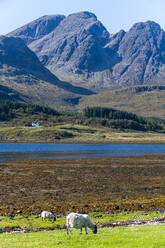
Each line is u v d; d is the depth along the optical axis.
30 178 67.75
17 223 32.22
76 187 57.62
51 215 34.09
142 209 40.53
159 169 87.38
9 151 151.25
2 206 41.88
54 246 19.09
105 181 65.31
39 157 119.94
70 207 41.19
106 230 25.45
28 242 21.00
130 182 64.62
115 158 118.56
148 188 58.16
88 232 24.42
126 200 46.81
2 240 22.12
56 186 58.47
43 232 26.62
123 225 30.44
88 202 44.97
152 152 155.50
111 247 17.94
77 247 18.59
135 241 18.97
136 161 108.38
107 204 43.31
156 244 17.80
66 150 163.38
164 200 46.75
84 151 157.38
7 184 59.56
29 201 45.34
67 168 86.62
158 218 33.38
